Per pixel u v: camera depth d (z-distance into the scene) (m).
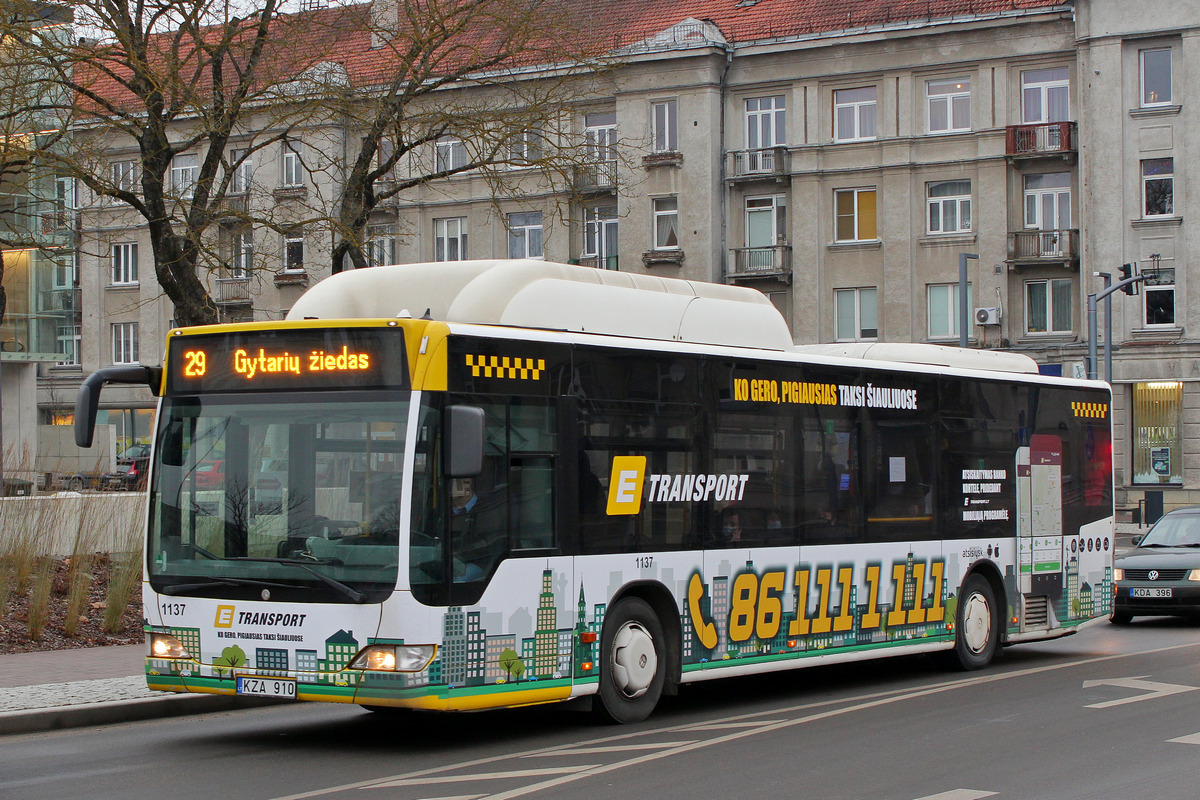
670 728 11.05
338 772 9.27
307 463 9.93
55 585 17.59
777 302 48.81
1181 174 43.16
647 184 48.47
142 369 10.52
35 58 18.28
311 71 21.08
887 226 46.88
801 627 12.69
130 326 57.78
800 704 12.61
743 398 12.27
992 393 15.34
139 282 57.41
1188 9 42.78
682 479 11.59
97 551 18.53
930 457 14.40
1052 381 16.30
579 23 25.91
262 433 10.11
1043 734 10.64
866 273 47.28
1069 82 45.09
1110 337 37.62
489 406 10.09
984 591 15.13
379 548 9.58
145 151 18.92
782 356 12.73
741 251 48.47
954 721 11.34
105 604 17.36
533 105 21.17
